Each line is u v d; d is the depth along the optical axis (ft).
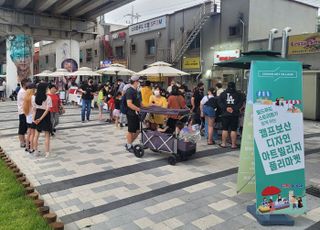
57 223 14.11
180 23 80.74
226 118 28.73
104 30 127.24
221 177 21.04
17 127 42.83
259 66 13.97
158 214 15.66
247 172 15.84
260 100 13.96
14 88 102.89
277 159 14.11
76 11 102.63
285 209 14.21
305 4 74.69
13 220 14.60
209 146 29.91
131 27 98.78
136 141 32.22
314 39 52.90
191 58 77.46
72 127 42.11
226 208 16.26
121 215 15.61
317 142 32.68
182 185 19.61
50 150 28.89
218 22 70.49
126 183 20.07
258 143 13.97
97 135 36.29
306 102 54.34
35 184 20.02
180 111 24.35
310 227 14.21
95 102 61.77
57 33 107.45
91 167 23.49
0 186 19.03
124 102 27.61
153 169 22.86
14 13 97.81
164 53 85.61
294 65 14.16
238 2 65.87
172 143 23.97
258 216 14.74
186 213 15.74
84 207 16.60
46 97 25.89
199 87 36.22
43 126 26.04
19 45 102.22
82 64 129.70
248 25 64.18
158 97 32.50
